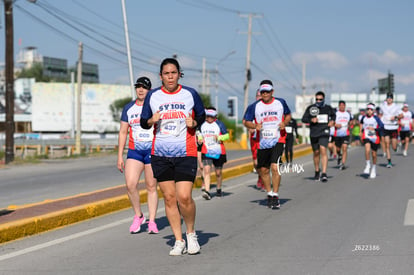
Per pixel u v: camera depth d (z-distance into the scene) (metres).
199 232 13.15
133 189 13.23
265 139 16.75
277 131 16.69
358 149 50.47
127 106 13.44
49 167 39.50
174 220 10.80
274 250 10.98
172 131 10.52
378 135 25.31
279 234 12.62
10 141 43.69
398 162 33.53
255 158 21.78
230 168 28.03
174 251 10.73
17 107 139.75
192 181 10.62
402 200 17.67
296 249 11.01
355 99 124.69
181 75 10.81
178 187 10.53
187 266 9.86
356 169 29.66
